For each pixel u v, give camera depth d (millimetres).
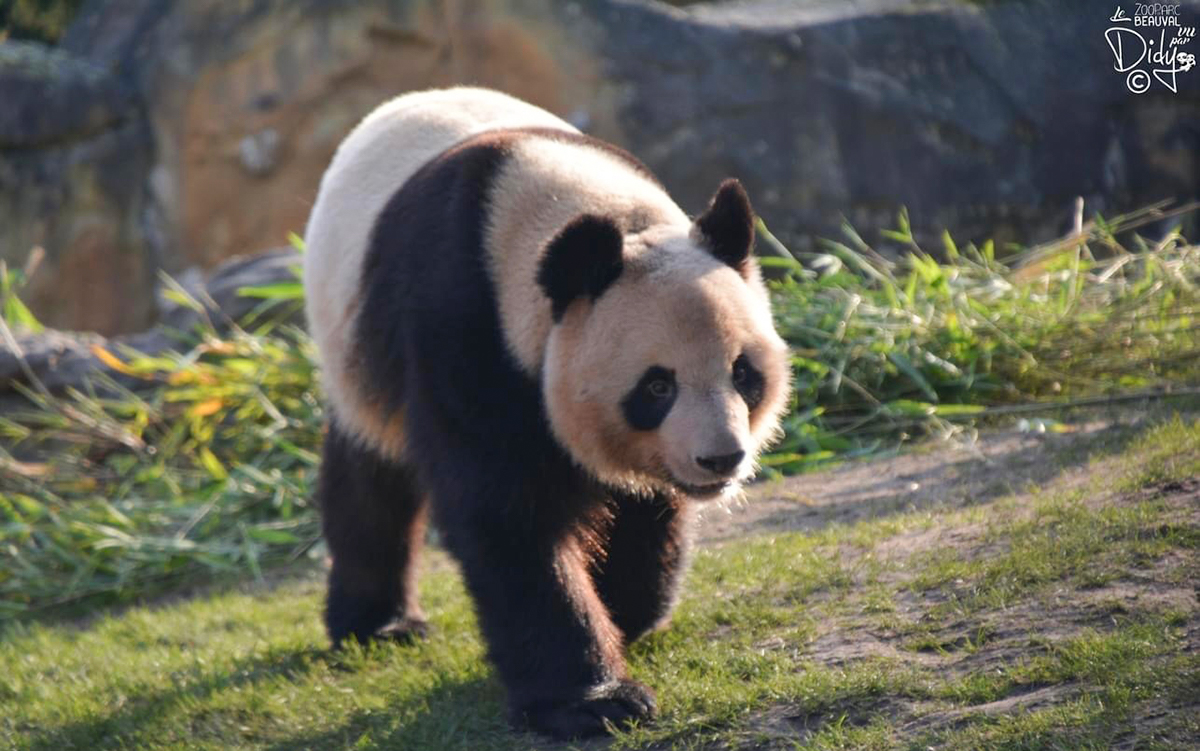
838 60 22500
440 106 9750
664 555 8773
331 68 26156
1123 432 11852
